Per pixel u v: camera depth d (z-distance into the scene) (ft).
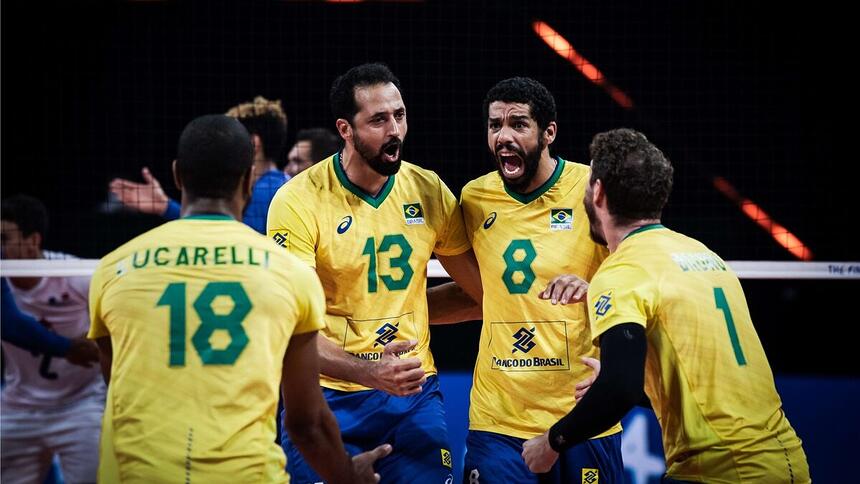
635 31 115.85
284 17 117.50
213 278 38.47
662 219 107.96
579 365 54.90
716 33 115.24
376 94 52.70
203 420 36.94
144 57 116.06
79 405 77.87
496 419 55.72
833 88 112.98
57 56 114.01
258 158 81.15
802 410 80.69
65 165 112.57
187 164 39.86
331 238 53.98
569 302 51.55
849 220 109.19
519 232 55.72
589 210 46.65
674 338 41.75
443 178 115.14
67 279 77.97
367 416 54.54
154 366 37.42
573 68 115.34
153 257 38.91
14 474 78.07
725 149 111.96
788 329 93.25
